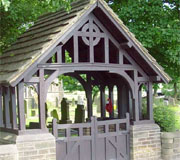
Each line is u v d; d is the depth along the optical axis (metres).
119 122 8.30
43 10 11.72
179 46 11.06
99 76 10.30
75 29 7.34
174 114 9.58
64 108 10.70
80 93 25.09
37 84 7.06
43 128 7.09
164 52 11.65
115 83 9.79
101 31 7.83
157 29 10.85
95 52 9.56
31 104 19.83
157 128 8.73
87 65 7.58
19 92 6.84
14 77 6.50
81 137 7.71
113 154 8.17
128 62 8.57
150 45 10.98
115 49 8.38
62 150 7.46
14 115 7.12
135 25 11.26
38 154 6.93
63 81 16.48
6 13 11.00
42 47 6.88
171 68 12.43
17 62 7.36
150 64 8.14
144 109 9.64
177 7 11.80
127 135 8.41
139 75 8.66
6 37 11.83
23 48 8.10
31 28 9.37
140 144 8.40
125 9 11.25
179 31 10.67
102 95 10.32
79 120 10.04
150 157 8.57
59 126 7.45
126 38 7.73
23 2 11.41
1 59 8.63
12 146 6.66
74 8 8.05
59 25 7.56
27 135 6.90
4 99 7.61
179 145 8.94
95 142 7.89
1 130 7.74
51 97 21.31
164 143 8.75
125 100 9.68
